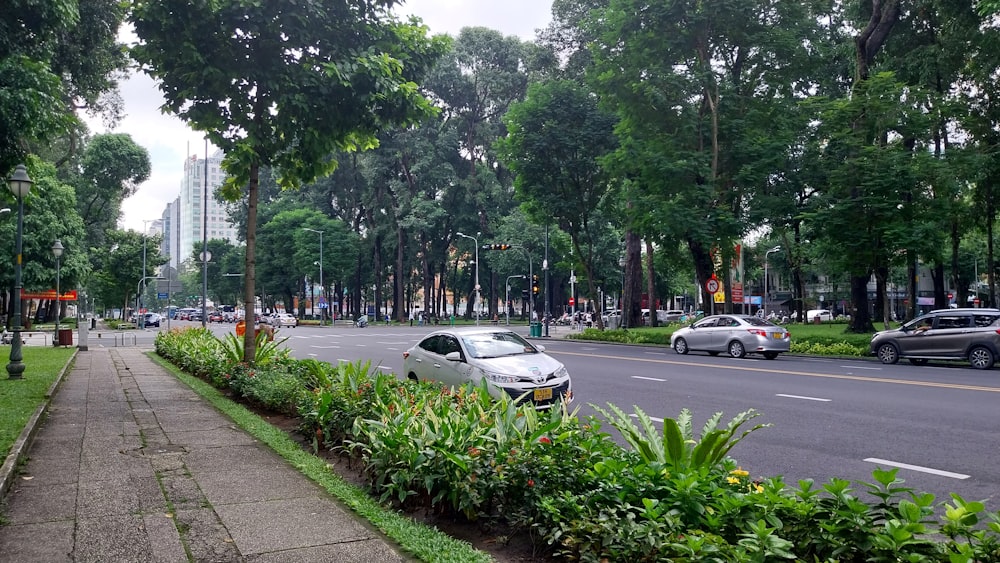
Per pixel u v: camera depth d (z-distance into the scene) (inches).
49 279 1941.4
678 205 1023.6
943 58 1101.1
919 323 826.8
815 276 2955.2
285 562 173.9
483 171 2404.0
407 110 467.8
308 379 442.6
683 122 1071.6
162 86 458.0
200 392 518.6
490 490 198.5
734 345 939.3
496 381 425.4
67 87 914.7
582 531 163.8
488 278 3250.5
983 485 269.7
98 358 909.2
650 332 1441.9
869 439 360.8
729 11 994.1
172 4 414.0
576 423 237.8
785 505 151.3
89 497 231.9
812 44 1115.3
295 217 3016.7
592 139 1290.6
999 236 2049.7
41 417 396.2
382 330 2171.5
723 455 198.2
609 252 2463.1
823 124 1039.0
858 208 956.6
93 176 2519.7
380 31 468.8
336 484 247.1
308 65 442.0
